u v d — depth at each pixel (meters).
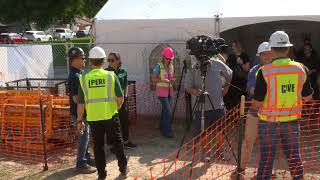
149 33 9.87
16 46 14.26
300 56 9.91
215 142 6.96
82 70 6.26
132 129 9.28
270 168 5.10
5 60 13.72
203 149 6.96
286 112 4.92
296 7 8.98
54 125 7.66
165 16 9.45
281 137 5.00
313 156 6.87
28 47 14.49
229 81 6.92
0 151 7.75
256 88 4.99
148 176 6.36
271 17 8.83
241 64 8.84
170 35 9.66
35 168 6.86
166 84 8.38
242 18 8.93
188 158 7.11
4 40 43.12
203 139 6.86
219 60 7.02
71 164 7.01
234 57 9.04
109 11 10.05
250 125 5.66
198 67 6.75
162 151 7.65
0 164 7.09
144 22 9.48
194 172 6.43
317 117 7.83
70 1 42.41
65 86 9.37
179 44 9.57
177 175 6.34
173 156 7.32
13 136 7.83
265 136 5.02
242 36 13.32
